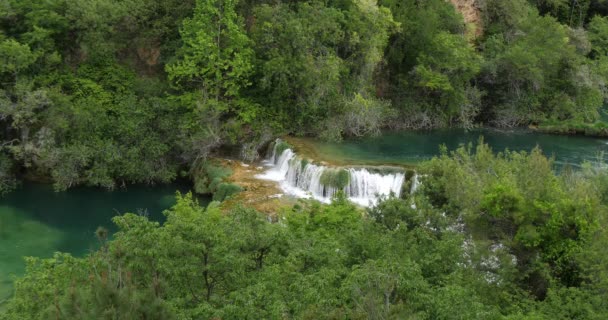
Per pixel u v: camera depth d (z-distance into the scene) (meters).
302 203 33.25
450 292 15.99
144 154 41.25
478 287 19.22
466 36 56.78
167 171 41.22
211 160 41.94
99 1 42.56
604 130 54.22
